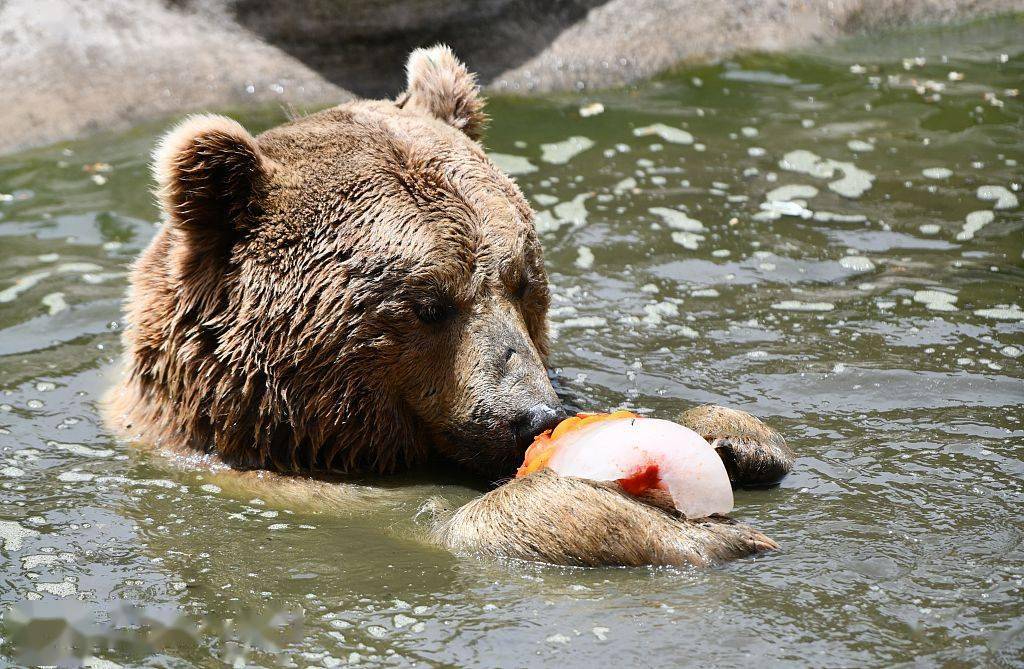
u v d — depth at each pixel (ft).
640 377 38.50
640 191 52.54
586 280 45.34
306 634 25.71
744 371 38.70
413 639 25.31
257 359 32.71
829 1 70.64
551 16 67.10
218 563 28.94
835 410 35.96
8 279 44.86
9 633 25.98
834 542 28.40
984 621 25.05
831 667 23.72
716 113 60.59
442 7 65.26
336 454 33.83
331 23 63.98
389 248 32.50
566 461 29.81
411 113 36.73
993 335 40.57
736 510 30.17
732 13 69.05
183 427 34.35
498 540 28.30
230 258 33.12
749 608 25.79
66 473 33.35
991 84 63.36
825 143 56.85
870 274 45.44
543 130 58.90
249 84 61.67
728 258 46.93
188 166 32.32
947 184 52.65
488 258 33.19
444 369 33.09
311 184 33.27
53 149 56.08
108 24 61.82
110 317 42.88
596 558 27.61
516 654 24.59
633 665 24.06
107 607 27.02
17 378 38.78
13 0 61.93
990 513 29.60
